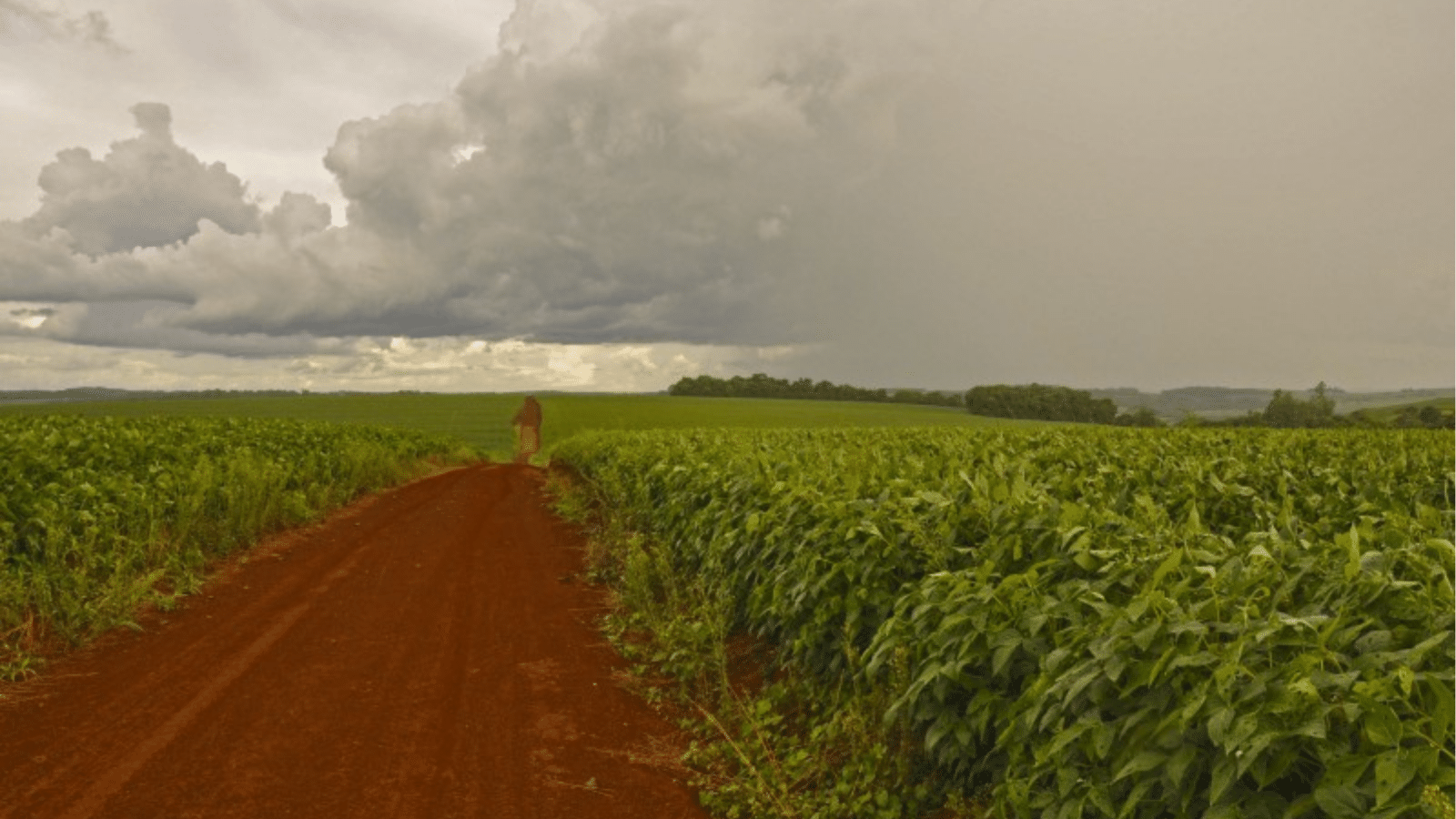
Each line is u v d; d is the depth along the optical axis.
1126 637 3.99
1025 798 3.99
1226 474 10.09
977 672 5.04
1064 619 4.85
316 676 7.68
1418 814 2.96
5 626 8.31
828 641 6.70
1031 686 4.43
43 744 6.07
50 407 95.75
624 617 9.70
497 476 31.52
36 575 8.98
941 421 90.88
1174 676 3.80
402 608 10.22
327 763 5.88
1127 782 3.85
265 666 7.91
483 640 8.98
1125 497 7.32
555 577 12.17
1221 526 8.29
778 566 7.65
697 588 9.38
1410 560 4.20
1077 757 4.04
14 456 12.35
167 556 11.12
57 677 7.50
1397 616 3.87
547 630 9.42
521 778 5.76
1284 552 4.67
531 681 7.73
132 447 15.99
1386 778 2.94
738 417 95.56
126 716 6.63
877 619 6.34
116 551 10.40
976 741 4.89
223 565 12.09
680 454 15.06
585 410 100.69
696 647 8.08
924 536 6.17
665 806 5.46
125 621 8.95
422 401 112.00
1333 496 8.34
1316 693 3.22
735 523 9.61
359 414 90.06
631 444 21.34
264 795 5.38
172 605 9.80
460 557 13.51
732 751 6.15
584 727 6.70
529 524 17.56
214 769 5.73
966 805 4.79
